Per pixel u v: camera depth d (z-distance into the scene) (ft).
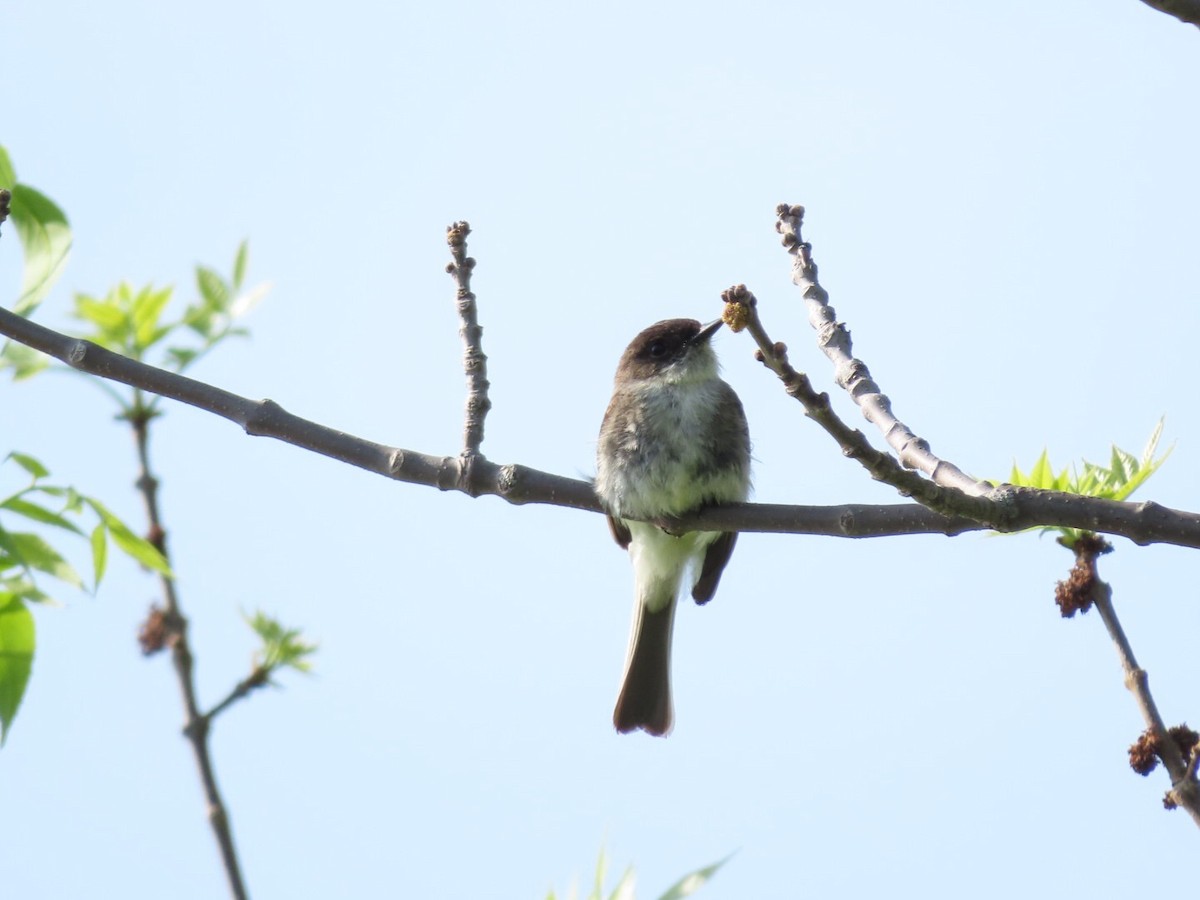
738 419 40.09
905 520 30.73
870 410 32.19
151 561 32.24
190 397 33.47
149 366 33.47
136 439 39.88
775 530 32.94
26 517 31.48
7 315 33.35
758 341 25.08
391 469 33.24
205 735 36.73
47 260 33.96
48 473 31.71
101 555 31.83
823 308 33.86
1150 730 28.60
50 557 31.30
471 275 33.53
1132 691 29.04
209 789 35.96
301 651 37.83
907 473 26.86
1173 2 25.18
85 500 31.78
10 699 30.42
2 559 31.24
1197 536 27.94
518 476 33.09
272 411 33.37
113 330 41.32
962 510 27.66
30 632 30.86
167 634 37.83
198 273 42.37
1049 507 28.35
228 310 42.01
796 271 34.55
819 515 32.24
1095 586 30.17
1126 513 28.22
